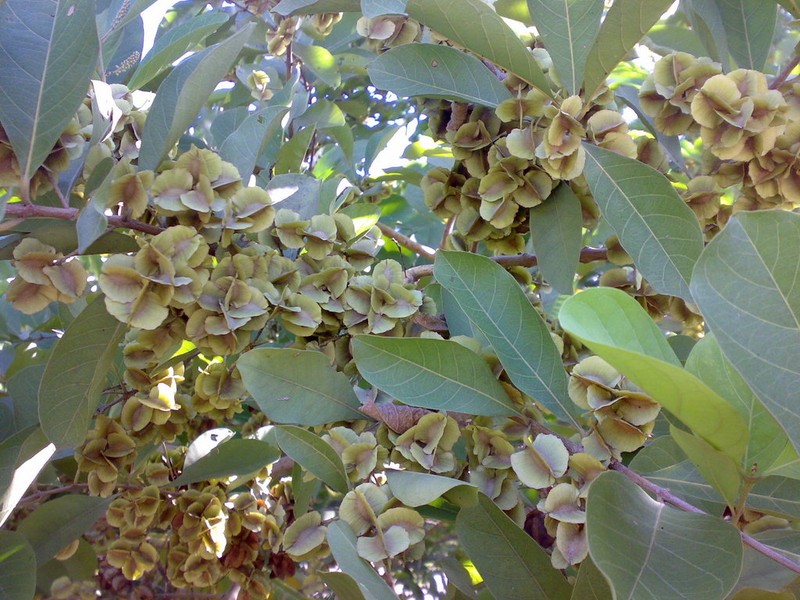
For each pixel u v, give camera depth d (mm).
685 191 604
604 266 904
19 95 479
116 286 449
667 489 458
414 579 954
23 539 549
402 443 477
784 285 347
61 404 493
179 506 596
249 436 691
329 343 541
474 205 607
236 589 741
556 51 556
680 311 612
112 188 458
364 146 943
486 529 476
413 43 604
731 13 638
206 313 475
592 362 433
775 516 452
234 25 987
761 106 529
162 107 500
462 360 490
